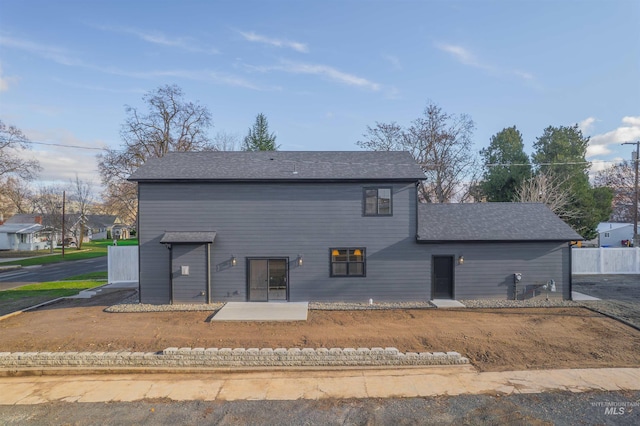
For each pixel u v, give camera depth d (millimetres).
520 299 15914
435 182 36375
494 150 36000
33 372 9539
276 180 15578
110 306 15570
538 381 8602
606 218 35812
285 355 9719
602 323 12773
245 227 15844
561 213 30281
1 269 30500
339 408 7590
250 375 9312
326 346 10688
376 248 15922
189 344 10930
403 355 9680
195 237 15398
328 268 15891
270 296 15859
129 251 21312
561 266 16016
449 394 8078
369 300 15828
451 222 17016
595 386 8305
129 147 32125
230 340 11203
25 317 14070
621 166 48219
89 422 7156
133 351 10461
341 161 17781
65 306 15836
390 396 8055
